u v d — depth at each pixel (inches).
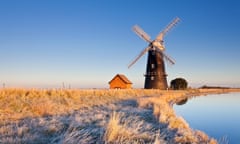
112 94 1374.3
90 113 507.2
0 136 275.7
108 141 261.9
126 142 266.7
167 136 332.5
